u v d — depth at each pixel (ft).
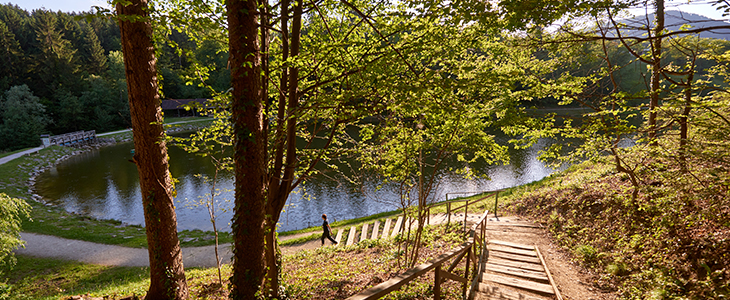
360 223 54.54
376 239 43.04
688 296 18.97
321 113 26.96
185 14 21.36
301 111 23.56
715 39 26.63
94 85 204.95
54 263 45.37
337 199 76.18
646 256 24.17
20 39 237.86
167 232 22.04
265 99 21.62
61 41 218.59
